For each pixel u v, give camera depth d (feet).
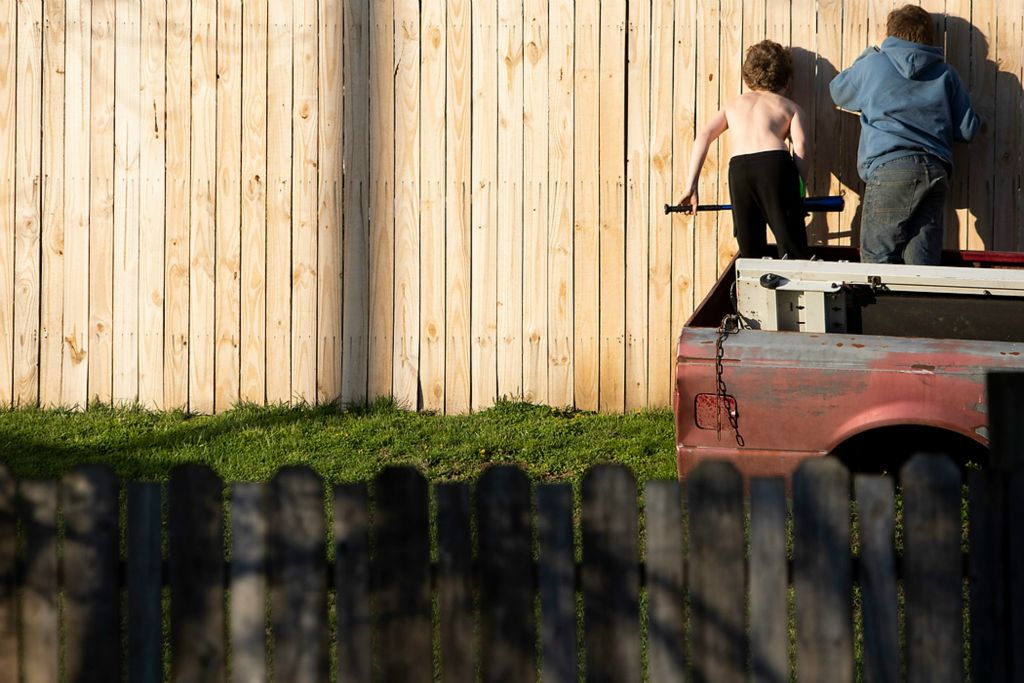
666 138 94.79
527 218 95.55
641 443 85.97
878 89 88.17
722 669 42.16
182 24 95.76
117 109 96.22
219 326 96.73
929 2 93.50
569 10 94.79
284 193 96.12
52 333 97.35
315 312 96.53
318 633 42.93
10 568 43.73
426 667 42.91
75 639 43.50
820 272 66.90
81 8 96.12
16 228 97.14
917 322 66.80
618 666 42.52
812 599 41.86
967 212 94.27
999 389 42.27
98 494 43.32
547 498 42.47
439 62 95.40
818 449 62.44
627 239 95.50
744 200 89.61
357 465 82.07
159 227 96.48
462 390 96.43
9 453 85.92
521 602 42.57
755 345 63.16
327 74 95.61
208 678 43.14
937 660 41.81
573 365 96.07
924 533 41.65
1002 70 93.04
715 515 41.98
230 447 86.17
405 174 95.91
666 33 94.48
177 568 42.98
